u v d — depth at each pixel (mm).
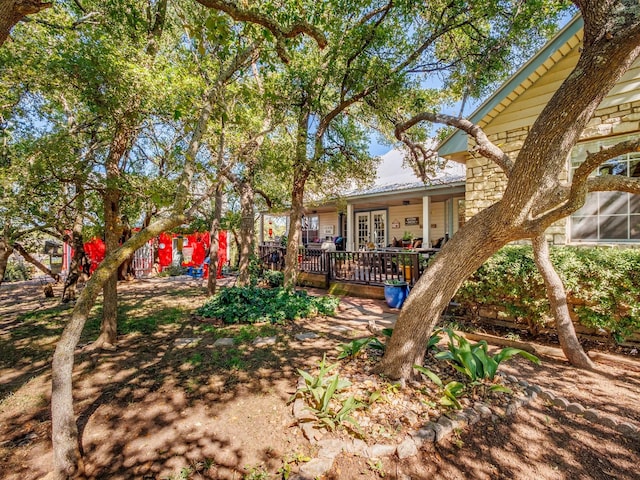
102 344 4484
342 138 7945
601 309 4109
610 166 4922
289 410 2768
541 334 4812
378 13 5457
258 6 3719
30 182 3793
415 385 2926
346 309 6688
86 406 2902
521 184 2396
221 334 5059
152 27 4566
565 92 2156
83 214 5711
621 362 3754
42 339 5012
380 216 14344
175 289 9828
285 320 5828
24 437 2531
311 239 19312
